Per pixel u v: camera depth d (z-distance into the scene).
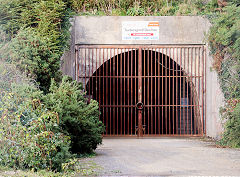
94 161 8.95
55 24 13.78
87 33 15.77
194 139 14.89
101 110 19.31
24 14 13.54
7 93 7.59
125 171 7.56
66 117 9.27
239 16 13.23
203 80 15.77
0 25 12.85
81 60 15.93
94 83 20.47
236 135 12.08
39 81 11.29
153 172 7.46
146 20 15.77
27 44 11.11
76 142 9.83
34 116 7.29
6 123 6.96
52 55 11.88
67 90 9.99
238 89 13.05
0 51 10.68
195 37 15.81
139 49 15.79
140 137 15.70
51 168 7.18
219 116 13.91
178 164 8.51
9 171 6.61
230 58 13.34
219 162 8.81
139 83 15.80
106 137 15.69
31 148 6.79
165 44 15.83
